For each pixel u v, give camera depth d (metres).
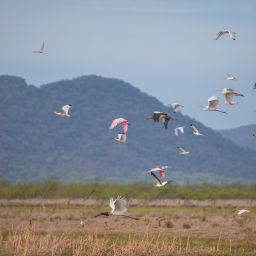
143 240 48.47
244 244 49.34
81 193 87.88
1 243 46.06
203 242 50.22
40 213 68.94
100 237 52.38
